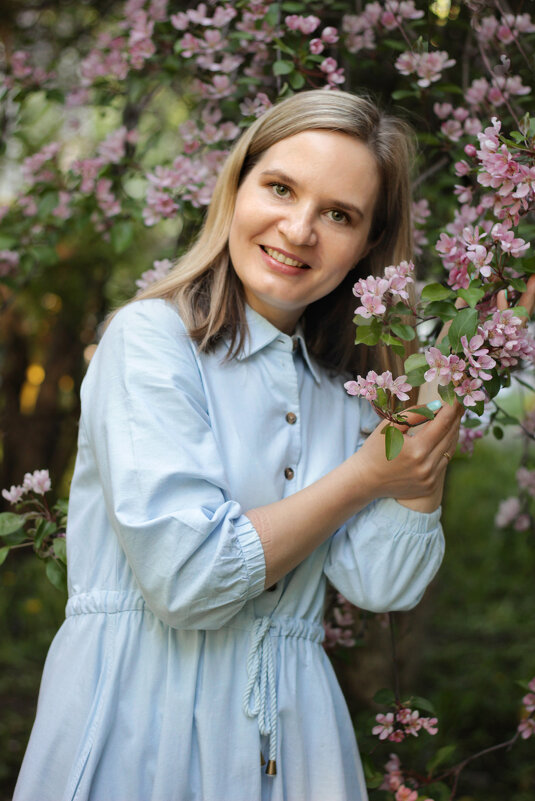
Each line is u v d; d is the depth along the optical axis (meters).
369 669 3.01
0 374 4.86
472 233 1.38
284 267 1.35
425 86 1.86
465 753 3.27
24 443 4.79
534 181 1.30
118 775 1.24
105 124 3.24
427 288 1.27
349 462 1.33
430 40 2.02
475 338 1.18
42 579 4.96
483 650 4.40
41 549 1.74
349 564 1.42
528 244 1.29
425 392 1.42
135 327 1.32
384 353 1.55
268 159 1.36
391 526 1.40
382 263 1.57
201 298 1.43
